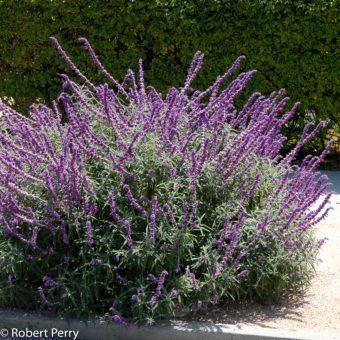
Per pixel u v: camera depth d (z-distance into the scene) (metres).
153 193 3.97
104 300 3.90
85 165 4.02
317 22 7.25
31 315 3.92
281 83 7.52
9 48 7.87
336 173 7.63
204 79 7.62
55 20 7.64
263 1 7.24
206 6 7.38
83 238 3.87
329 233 5.58
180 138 4.14
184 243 3.81
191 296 3.91
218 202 4.14
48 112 4.59
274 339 3.70
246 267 4.04
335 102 7.57
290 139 8.20
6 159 3.92
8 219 3.96
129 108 4.45
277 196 4.30
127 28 7.61
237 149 3.98
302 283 4.37
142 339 3.78
